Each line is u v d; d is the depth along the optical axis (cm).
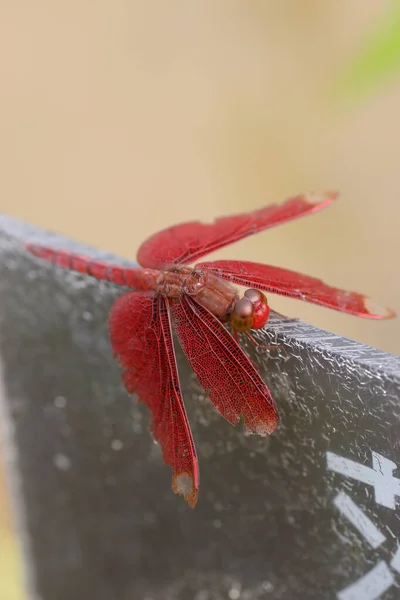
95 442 26
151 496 26
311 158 40
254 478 24
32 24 42
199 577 26
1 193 42
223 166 41
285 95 40
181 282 24
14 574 28
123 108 42
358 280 38
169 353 24
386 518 22
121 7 42
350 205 39
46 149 42
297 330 23
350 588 23
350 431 22
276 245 39
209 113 41
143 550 26
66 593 27
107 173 42
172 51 41
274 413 23
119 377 25
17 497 27
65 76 42
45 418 26
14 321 25
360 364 22
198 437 24
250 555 25
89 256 25
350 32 37
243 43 40
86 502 26
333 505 23
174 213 41
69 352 25
